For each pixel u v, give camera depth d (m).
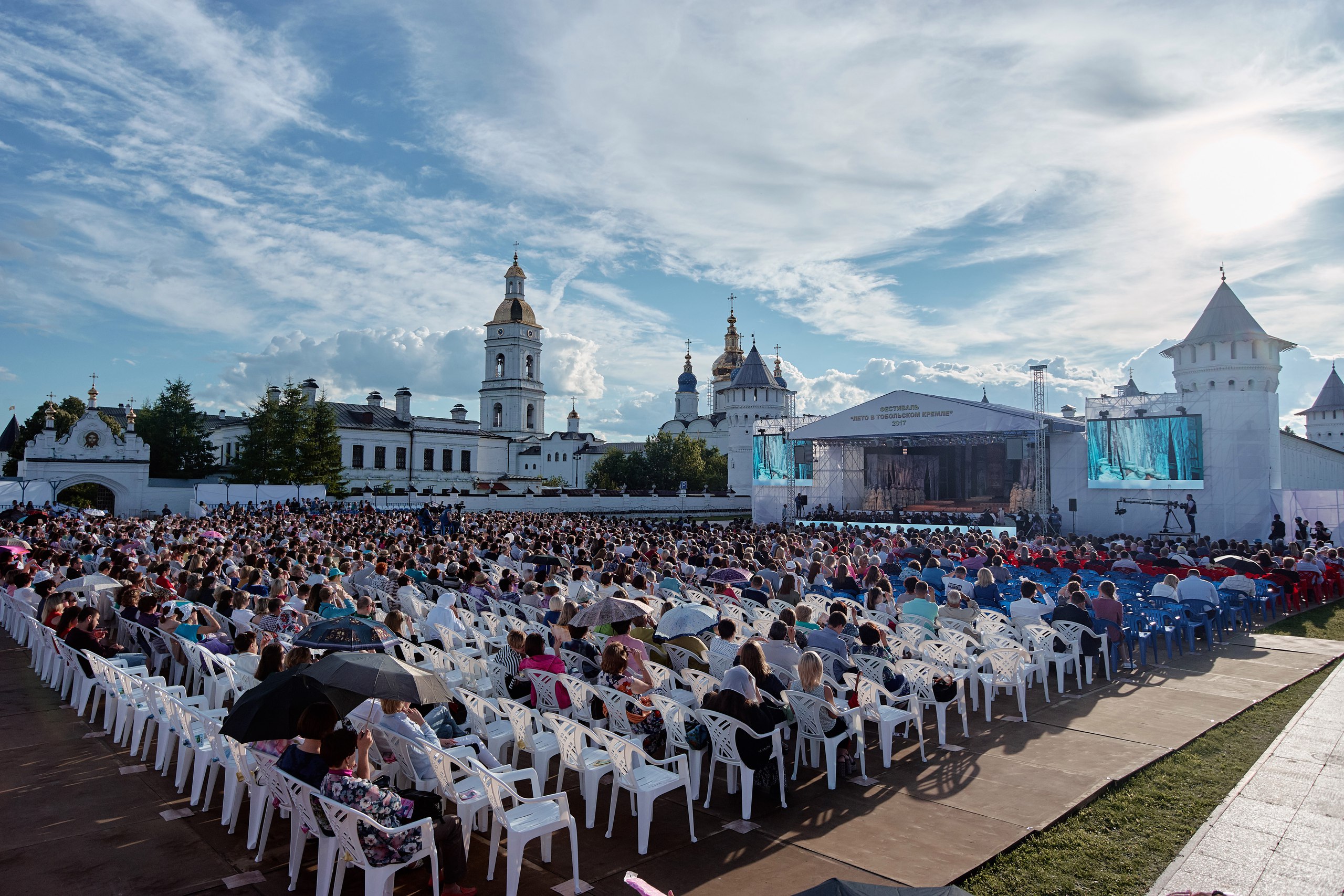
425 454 74.06
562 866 5.81
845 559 16.39
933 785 7.36
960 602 11.56
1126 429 34.44
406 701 5.43
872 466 50.34
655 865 5.82
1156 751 8.22
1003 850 6.02
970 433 38.22
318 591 10.89
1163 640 14.00
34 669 11.77
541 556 16.47
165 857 5.84
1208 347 39.31
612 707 7.43
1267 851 5.96
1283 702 10.12
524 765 8.09
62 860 5.79
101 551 19.06
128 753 8.11
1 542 18.91
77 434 48.78
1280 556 20.98
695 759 7.07
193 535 22.23
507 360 108.38
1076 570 16.78
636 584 12.52
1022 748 8.38
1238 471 32.12
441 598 11.99
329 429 60.50
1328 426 67.81
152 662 10.62
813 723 7.25
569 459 101.06
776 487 46.38
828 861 5.86
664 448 84.56
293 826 5.39
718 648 9.20
